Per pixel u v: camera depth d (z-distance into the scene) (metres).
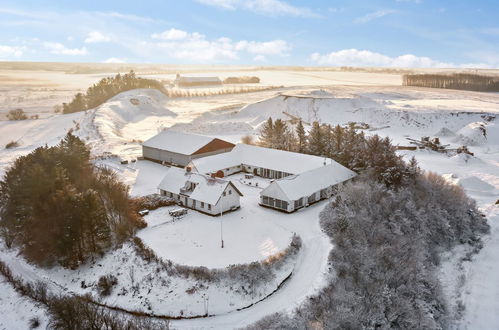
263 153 88.94
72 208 55.34
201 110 193.88
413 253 58.25
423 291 51.66
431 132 149.50
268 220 65.44
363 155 84.12
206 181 69.19
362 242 58.25
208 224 63.56
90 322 41.53
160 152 98.12
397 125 156.75
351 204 67.50
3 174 94.88
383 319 46.12
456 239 68.81
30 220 60.91
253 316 44.97
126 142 122.75
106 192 67.44
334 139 97.50
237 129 147.50
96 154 106.06
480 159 109.19
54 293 50.97
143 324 43.44
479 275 60.38
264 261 52.06
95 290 50.72
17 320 46.41
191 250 54.94
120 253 55.94
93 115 162.62
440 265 62.78
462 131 139.38
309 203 72.25
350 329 43.19
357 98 185.38
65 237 54.47
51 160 71.19
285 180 70.06
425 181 76.88
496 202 80.25
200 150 92.81
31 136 155.38
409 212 68.94
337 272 51.41
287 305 45.91
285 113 175.12
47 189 60.66
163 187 73.81
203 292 47.78
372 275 52.09
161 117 177.88
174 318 45.59
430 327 46.88
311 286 48.69
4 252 62.06
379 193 71.38
